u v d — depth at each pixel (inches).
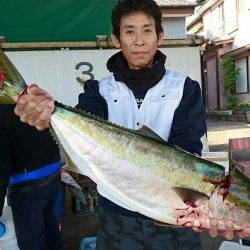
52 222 134.3
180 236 90.4
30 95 72.4
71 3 264.5
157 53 96.7
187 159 77.6
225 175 77.7
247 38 749.9
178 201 76.5
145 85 93.4
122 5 92.5
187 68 275.9
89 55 265.1
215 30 911.7
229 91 812.6
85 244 145.9
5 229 119.0
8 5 256.1
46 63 261.7
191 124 89.6
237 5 784.9
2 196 109.6
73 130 78.9
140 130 79.6
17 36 260.2
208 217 76.3
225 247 126.0
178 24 606.9
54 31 264.7
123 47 93.0
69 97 265.3
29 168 117.7
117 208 91.7
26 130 113.8
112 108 94.7
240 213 76.2
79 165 80.0
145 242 90.7
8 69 72.9
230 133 514.3
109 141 78.8
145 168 77.6
